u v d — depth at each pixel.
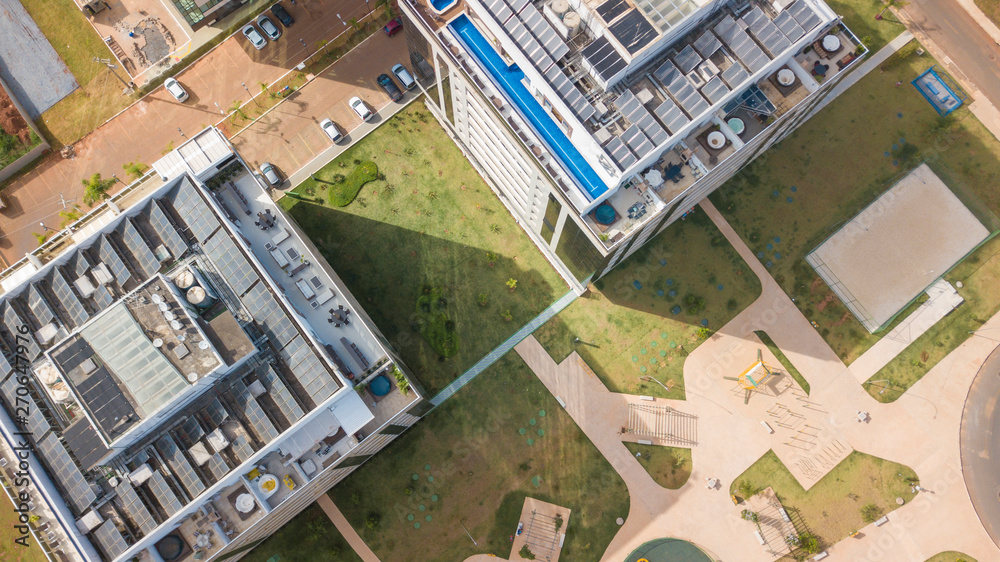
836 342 100.50
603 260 83.56
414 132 105.31
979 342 100.31
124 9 108.06
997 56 107.00
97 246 74.94
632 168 71.75
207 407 71.88
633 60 71.75
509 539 95.62
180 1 101.81
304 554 94.69
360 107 104.38
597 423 98.38
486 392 98.50
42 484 69.00
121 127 105.81
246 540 79.38
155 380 68.31
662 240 102.31
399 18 107.75
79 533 69.12
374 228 102.19
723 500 97.00
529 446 97.56
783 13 75.38
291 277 79.69
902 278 101.62
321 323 78.94
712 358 99.88
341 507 95.50
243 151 104.12
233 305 74.31
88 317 72.94
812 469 97.81
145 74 107.25
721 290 101.38
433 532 95.50
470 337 99.56
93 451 68.69
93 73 107.19
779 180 104.06
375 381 77.25
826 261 102.12
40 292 73.50
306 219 101.94
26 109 106.12
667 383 99.38
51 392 70.62
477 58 77.06
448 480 96.50
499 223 102.88
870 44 106.56
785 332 100.69
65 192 103.88
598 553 95.56
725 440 98.31
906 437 98.38
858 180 104.19
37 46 107.88
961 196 103.38
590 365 99.50
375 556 94.81
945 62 107.00
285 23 108.06
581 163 76.38
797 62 78.44
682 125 73.75
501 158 87.81
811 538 95.25
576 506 96.44
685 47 76.12
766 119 77.69
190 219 75.31
